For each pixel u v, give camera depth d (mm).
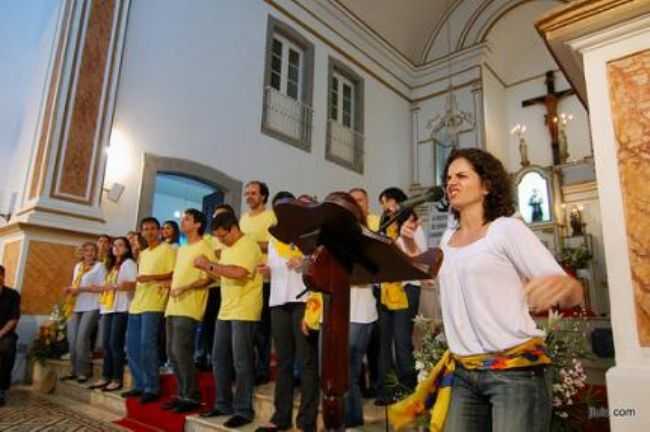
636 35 2059
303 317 2680
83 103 5555
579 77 2447
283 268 2855
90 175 5477
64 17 5840
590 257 8625
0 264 5352
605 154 2059
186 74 6535
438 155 10695
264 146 7445
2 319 4281
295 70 8547
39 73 6289
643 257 1888
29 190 5441
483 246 1330
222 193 6805
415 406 1452
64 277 5219
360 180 9328
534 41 11320
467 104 10492
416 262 1103
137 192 5805
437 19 11219
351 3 9438
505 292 1281
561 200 9430
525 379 1208
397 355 3035
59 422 3400
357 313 2648
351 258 1039
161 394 3701
